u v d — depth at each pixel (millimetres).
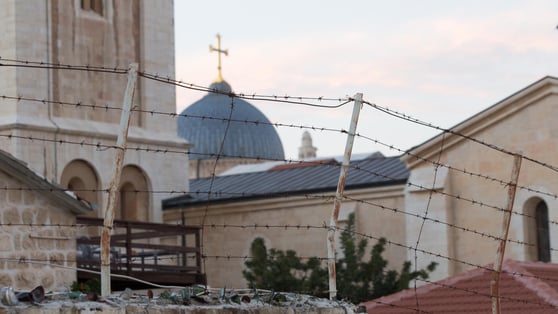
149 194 71812
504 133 61531
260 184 71625
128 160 70625
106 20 70562
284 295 24953
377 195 65125
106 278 21906
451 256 62500
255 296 24531
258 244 54219
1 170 41156
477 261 62000
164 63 73250
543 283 41812
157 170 72250
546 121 60406
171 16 74000
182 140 73875
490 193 61750
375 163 68750
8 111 65812
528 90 60406
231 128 116562
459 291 43031
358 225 65500
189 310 22094
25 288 41594
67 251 43219
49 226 42438
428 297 43375
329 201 66688
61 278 42875
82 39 69062
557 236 60094
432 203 63031
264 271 53156
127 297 22203
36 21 66812
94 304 21016
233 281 70125
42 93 66625
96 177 68812
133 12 72125
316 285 52188
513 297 41375
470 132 62250
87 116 68875
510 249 61500
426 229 63344
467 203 62344
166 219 72438
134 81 22031
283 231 68500
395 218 64500
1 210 41062
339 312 24781
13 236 41438
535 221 61031
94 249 48281
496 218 61531
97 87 69500
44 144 66000
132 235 48781
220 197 71500
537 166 60531
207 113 116250
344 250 54344
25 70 66000
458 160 62688
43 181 41906
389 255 64625
